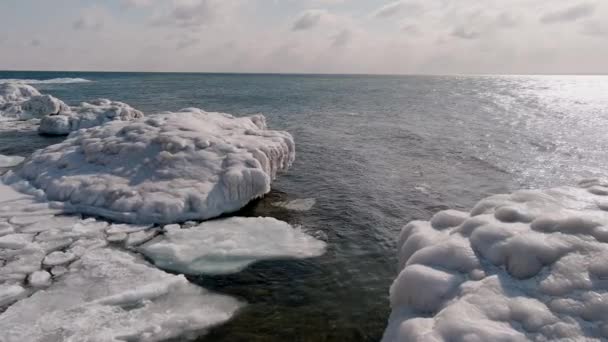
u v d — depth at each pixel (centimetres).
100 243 790
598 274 334
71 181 1010
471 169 1486
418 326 330
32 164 1154
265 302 613
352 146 1895
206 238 828
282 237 848
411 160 1623
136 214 901
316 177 1366
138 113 2422
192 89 6100
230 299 618
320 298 629
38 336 505
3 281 639
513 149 1820
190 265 721
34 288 623
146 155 1075
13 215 902
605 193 470
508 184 1305
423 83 9300
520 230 404
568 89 7125
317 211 1038
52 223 872
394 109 3488
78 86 6475
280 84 8281
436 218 518
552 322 306
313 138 2097
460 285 370
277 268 721
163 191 955
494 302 334
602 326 298
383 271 722
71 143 1245
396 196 1174
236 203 1001
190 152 1077
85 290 617
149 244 796
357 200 1132
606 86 9031
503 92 5797
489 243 402
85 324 533
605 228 373
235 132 1288
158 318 557
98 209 927
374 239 869
